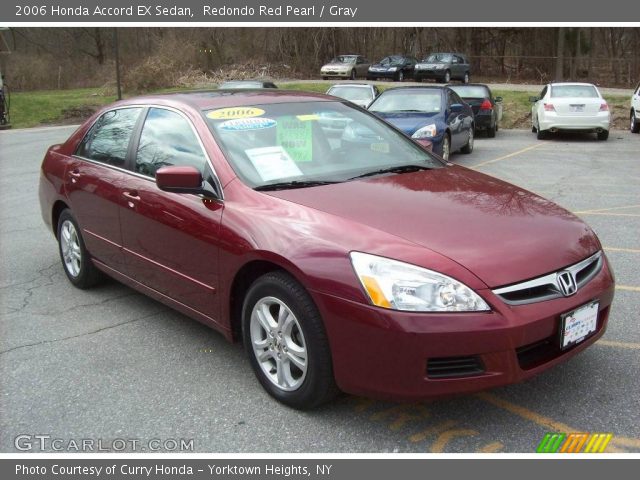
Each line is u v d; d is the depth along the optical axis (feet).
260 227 10.97
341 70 122.31
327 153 13.44
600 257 11.30
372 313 9.37
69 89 145.59
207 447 10.16
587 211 25.86
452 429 10.42
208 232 11.88
